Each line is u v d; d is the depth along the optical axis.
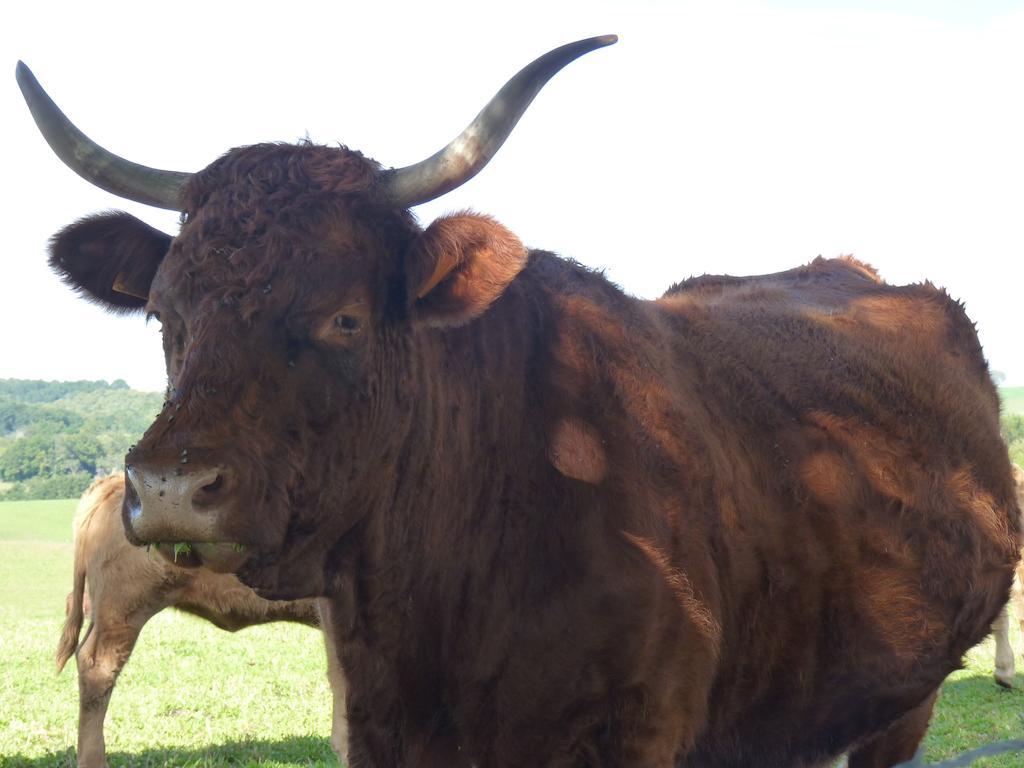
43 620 24.02
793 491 4.67
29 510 80.19
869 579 4.80
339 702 8.25
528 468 4.08
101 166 4.24
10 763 9.24
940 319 6.01
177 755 9.50
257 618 9.75
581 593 3.90
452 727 4.09
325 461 3.61
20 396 151.00
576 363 4.29
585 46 3.69
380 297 3.78
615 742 3.98
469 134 3.85
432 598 4.04
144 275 4.23
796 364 5.14
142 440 3.29
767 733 4.70
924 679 5.16
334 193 3.74
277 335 3.48
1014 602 14.24
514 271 3.74
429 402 3.99
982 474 5.54
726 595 4.33
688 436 4.34
